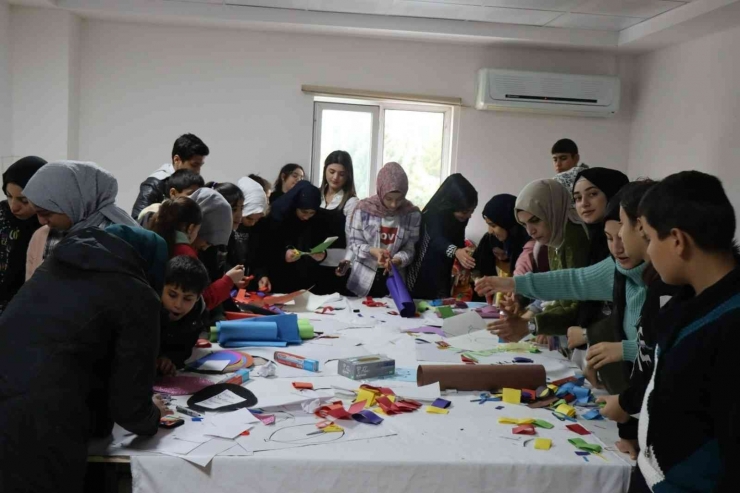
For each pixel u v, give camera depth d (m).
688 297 1.29
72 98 5.07
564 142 4.59
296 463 1.58
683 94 5.15
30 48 4.91
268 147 5.43
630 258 1.89
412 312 3.27
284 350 2.56
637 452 1.68
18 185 2.44
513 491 1.61
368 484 1.59
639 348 1.63
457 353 2.61
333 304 3.43
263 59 5.36
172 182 2.99
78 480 1.52
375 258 3.65
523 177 5.73
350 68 5.45
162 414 1.82
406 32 5.16
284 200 3.84
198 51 5.30
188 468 1.58
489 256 4.06
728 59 4.68
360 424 1.83
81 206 2.06
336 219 4.06
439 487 1.60
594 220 2.42
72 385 1.52
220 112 5.36
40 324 1.53
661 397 1.25
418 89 5.53
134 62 5.25
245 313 2.93
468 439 1.76
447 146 5.71
